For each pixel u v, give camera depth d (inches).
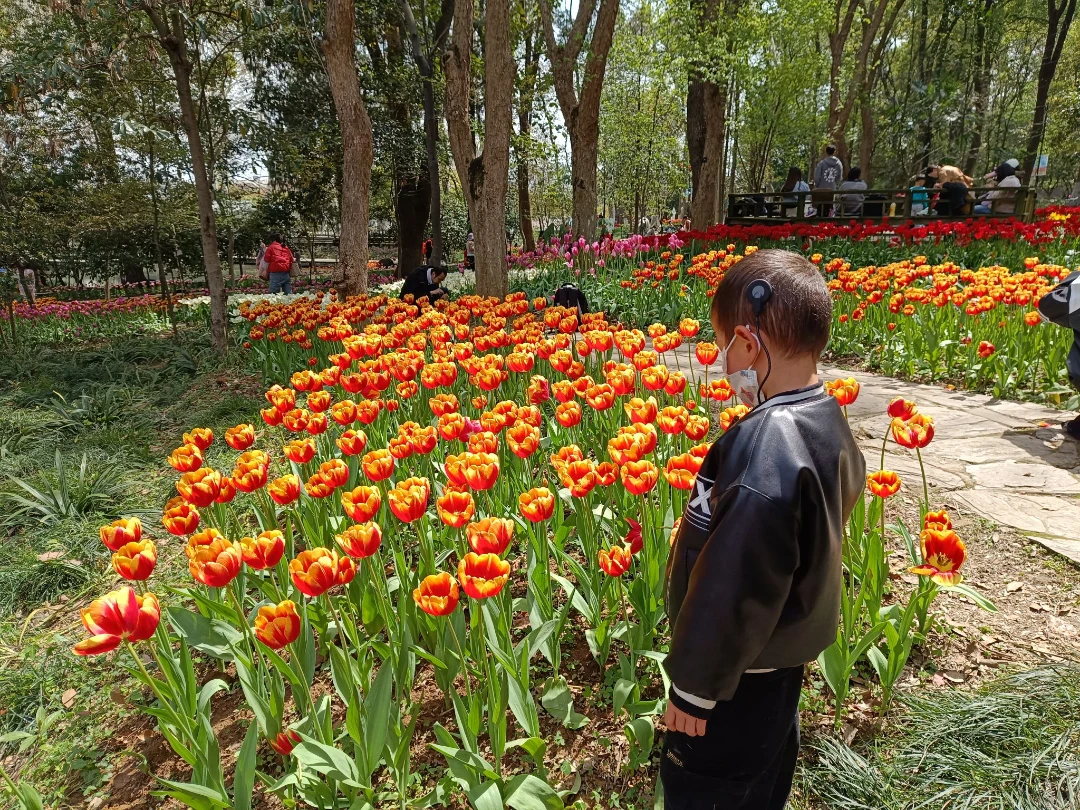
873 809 76.7
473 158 408.8
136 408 260.2
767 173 1409.9
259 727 95.5
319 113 677.9
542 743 77.7
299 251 1109.7
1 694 109.7
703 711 51.3
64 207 493.0
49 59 288.4
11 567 142.2
